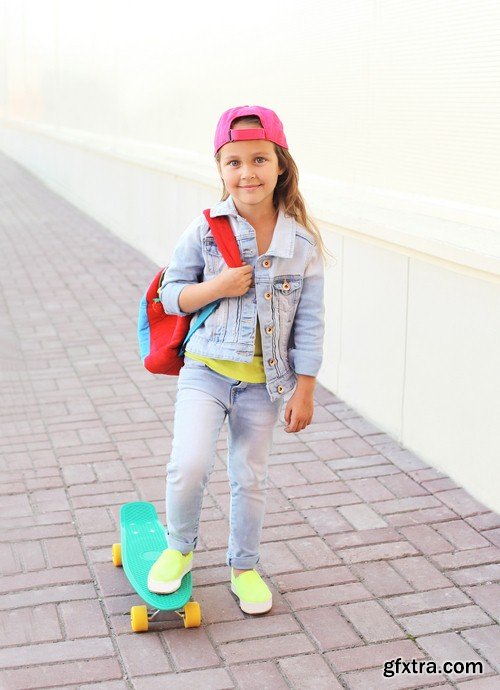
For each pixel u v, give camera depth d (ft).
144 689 8.99
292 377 9.93
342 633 9.95
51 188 57.72
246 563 10.40
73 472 14.24
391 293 15.11
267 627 10.05
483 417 12.92
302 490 13.52
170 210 29.71
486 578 11.09
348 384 17.06
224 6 23.63
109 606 10.46
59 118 55.21
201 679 9.16
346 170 16.90
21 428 16.26
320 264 9.72
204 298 9.37
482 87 12.71
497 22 12.28
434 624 10.12
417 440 14.71
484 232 12.59
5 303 26.13
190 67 27.27
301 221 9.61
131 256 33.58
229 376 9.68
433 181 14.08
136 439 15.67
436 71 13.80
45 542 11.95
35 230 40.19
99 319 24.30
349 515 12.73
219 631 9.98
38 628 10.02
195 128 27.22
